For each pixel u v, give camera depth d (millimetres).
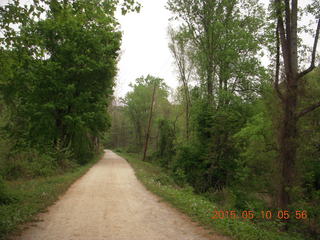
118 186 13664
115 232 6141
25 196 9570
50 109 21859
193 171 22062
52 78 21547
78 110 24047
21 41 7043
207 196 17969
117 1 6742
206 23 21688
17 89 20000
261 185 14469
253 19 20031
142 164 30859
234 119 19672
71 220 7055
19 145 19062
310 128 11148
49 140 22906
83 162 28812
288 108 10398
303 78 10844
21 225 6402
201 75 22625
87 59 22734
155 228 6555
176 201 9641
